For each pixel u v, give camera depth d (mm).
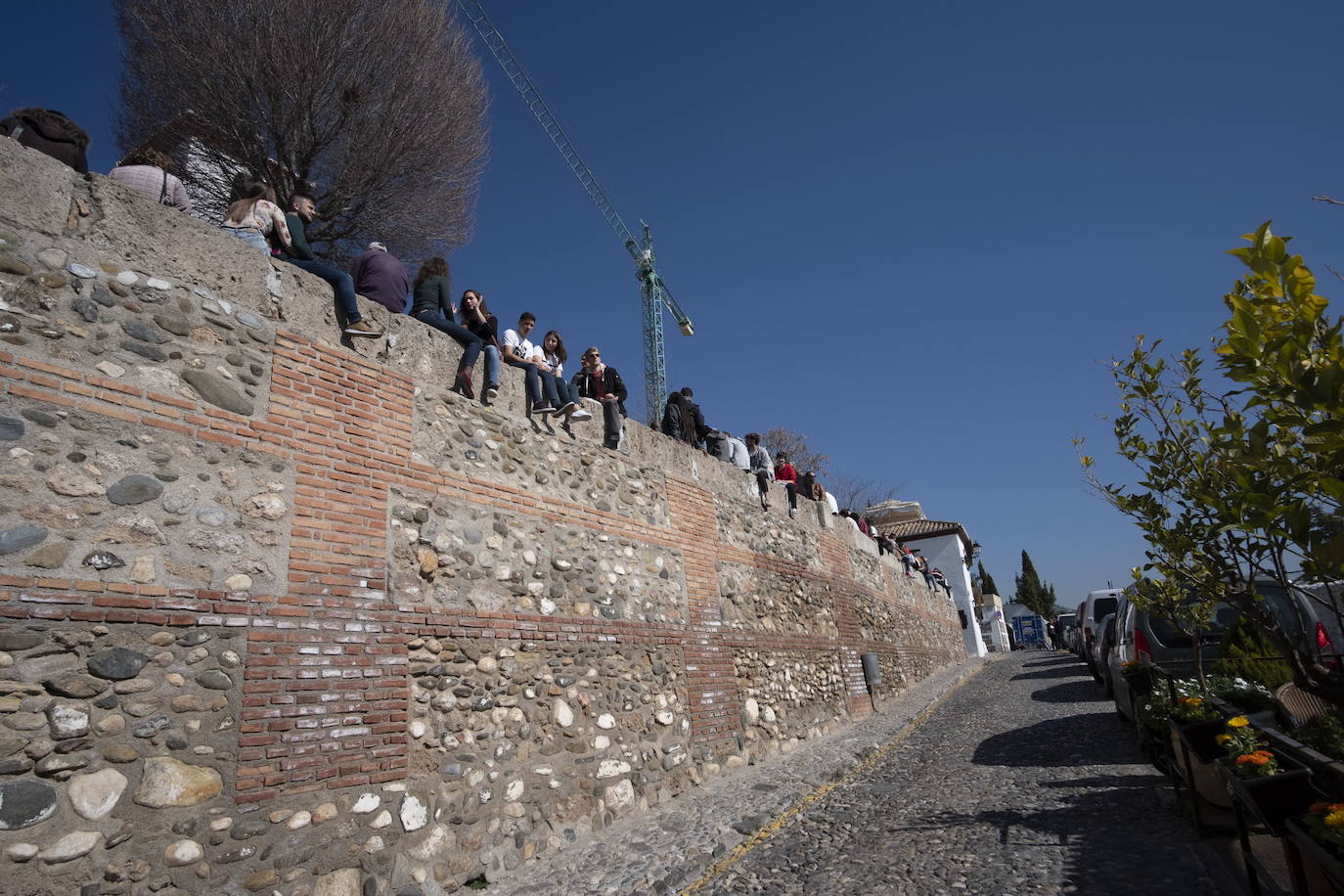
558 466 7902
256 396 5176
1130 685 7754
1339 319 2137
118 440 4398
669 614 9148
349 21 11766
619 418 9047
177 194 5902
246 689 4590
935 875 4941
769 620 11906
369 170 12867
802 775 8898
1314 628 7586
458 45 13734
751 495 12633
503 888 5562
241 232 5668
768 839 6395
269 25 11133
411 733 5477
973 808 6621
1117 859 4895
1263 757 3719
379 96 12484
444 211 14406
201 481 4715
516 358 7789
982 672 25828
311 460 5383
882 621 18500
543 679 6816
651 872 5637
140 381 4582
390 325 6371
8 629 3764
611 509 8594
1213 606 6777
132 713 4094
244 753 4480
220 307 5121
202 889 4141
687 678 9094
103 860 3832
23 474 3984
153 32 11258
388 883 5012
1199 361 4105
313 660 4988
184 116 11773
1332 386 2062
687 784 8453
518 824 6102
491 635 6391
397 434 6109
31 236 4309
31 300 4230
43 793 3711
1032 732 10664
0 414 3973
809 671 12906
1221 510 3154
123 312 4602
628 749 7664
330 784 4859
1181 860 4742
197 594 4512
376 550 5629
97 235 4605
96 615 4070
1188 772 5172
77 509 4137
